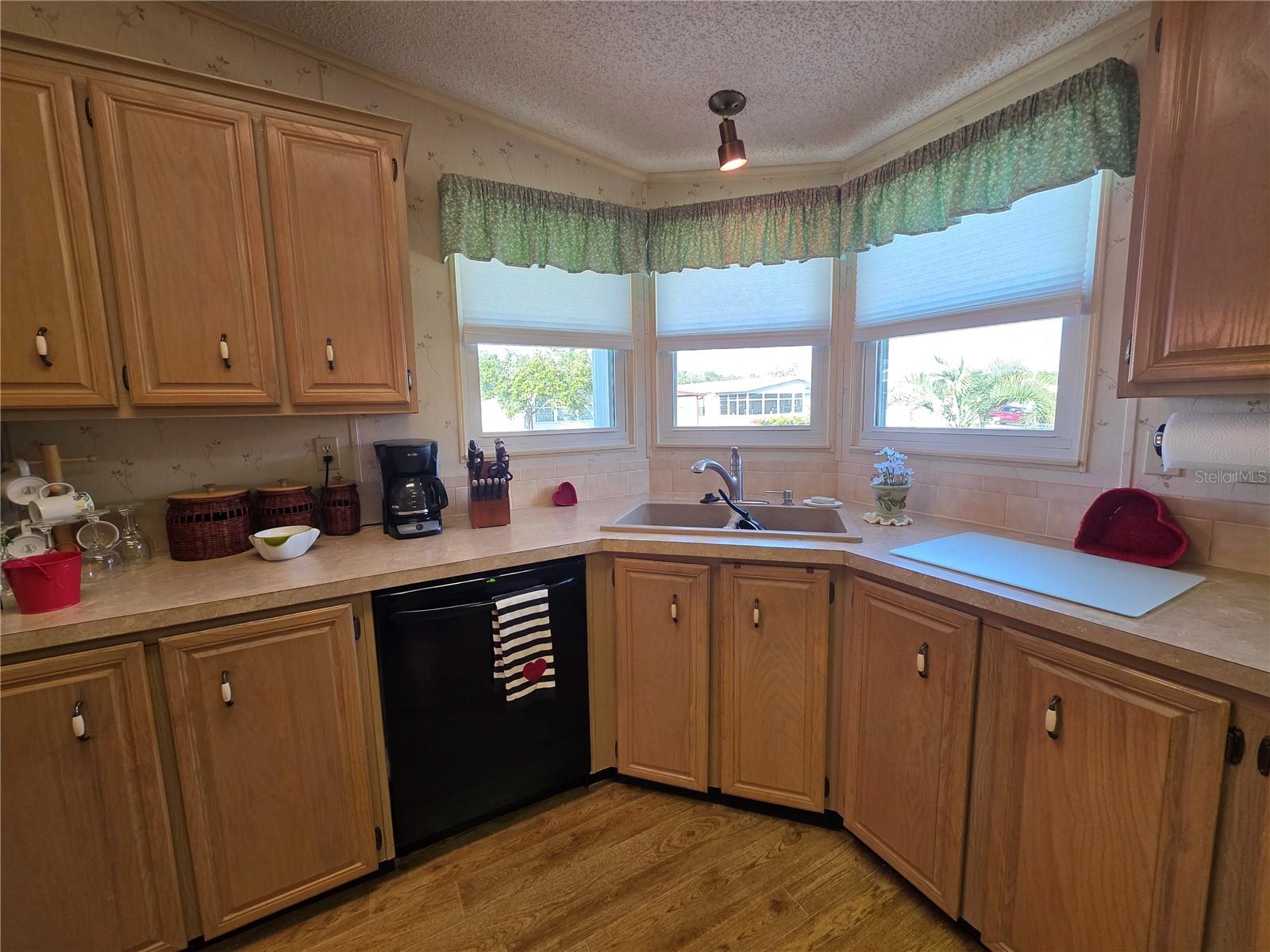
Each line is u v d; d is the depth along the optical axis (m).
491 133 2.05
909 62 1.67
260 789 1.32
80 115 1.25
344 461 1.90
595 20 1.51
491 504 1.93
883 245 2.10
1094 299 1.58
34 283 1.24
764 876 1.55
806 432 2.45
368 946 1.36
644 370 2.54
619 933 1.38
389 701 1.49
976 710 1.28
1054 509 1.69
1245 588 1.20
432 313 2.00
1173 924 0.97
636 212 2.36
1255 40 1.02
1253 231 1.04
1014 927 1.23
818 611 1.62
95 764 1.15
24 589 1.13
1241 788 0.89
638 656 1.82
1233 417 1.19
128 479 1.58
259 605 1.27
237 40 1.58
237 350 1.46
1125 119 1.45
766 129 2.06
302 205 1.51
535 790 1.77
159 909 1.24
